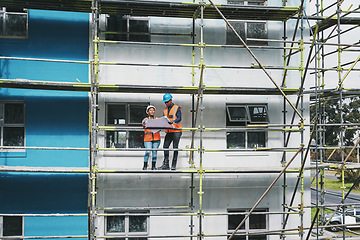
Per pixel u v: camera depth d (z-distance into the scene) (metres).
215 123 8.64
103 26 8.36
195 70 8.60
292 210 8.52
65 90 7.97
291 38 8.96
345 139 33.84
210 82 8.65
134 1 7.47
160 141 8.18
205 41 8.68
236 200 8.57
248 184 8.62
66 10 8.00
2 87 7.73
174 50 8.57
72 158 8.14
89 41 8.31
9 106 8.16
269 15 8.33
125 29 8.52
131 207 8.19
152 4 7.59
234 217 8.71
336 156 32.44
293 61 8.91
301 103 8.08
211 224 8.47
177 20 8.61
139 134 8.54
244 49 8.81
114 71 8.36
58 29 8.23
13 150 8.00
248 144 8.88
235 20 8.88
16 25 8.20
